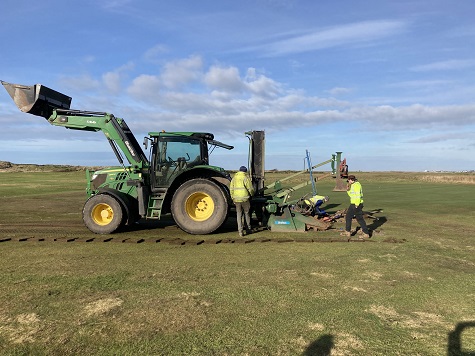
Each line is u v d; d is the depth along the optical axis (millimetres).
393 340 3326
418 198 17484
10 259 6137
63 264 5820
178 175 8633
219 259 6180
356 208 8055
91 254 6520
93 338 3334
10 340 3301
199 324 3621
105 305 4094
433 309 4062
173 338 3334
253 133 9391
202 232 8359
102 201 8602
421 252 6766
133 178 9180
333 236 8258
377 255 6500
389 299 4344
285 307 4062
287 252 6703
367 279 5105
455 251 6883
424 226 9664
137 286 4742
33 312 3906
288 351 3111
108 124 9281
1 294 4441
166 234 8570
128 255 6453
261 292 4531
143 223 10344
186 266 5727
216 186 8398
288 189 9594
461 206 14148
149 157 8984
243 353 3072
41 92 9344
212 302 4195
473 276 5297
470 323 3707
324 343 3254
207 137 9391
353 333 3453
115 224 8531
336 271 5480
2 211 12789
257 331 3475
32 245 7285
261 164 9406
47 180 30828
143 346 3189
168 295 4414
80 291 4547
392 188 24703
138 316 3805
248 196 8148
